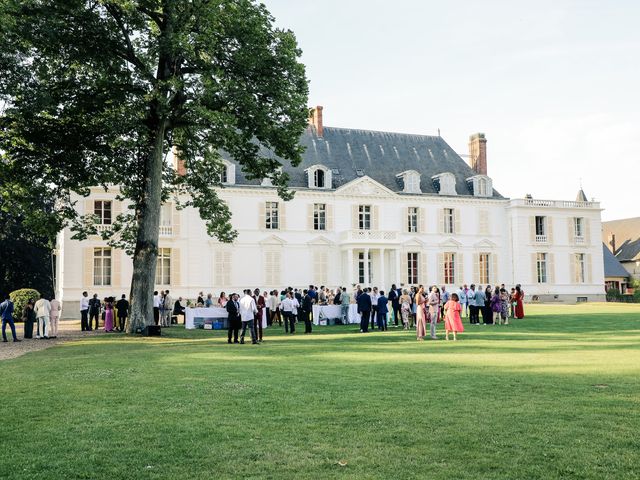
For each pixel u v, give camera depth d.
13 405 8.53
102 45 20.42
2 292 43.69
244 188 43.59
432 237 48.97
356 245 44.59
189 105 20.44
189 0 20.42
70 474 5.66
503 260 51.16
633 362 12.80
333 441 6.65
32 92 18.89
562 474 5.56
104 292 39.41
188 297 41.50
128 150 23.89
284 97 22.64
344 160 48.97
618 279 67.69
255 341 18.61
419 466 5.79
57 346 18.38
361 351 15.76
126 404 8.55
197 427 7.27
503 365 12.43
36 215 23.48
